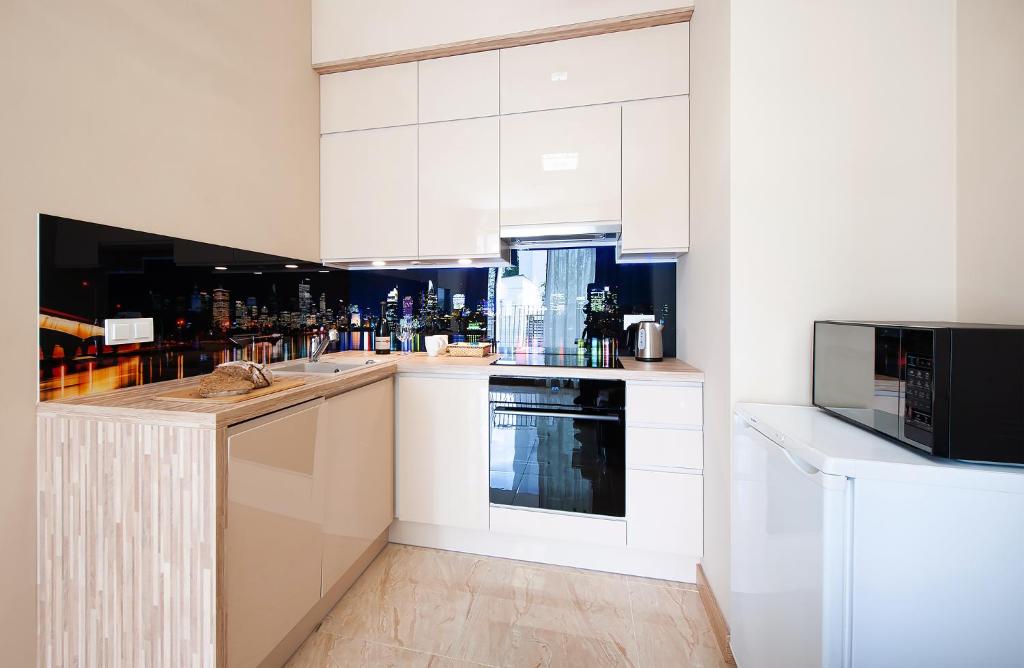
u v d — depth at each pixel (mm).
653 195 2020
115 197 1343
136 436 1097
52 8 1166
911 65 1312
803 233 1372
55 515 1138
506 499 1990
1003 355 805
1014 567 764
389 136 2307
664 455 1832
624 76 2037
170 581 1076
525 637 1526
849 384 1119
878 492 810
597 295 2512
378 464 1962
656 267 2434
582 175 2084
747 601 1251
